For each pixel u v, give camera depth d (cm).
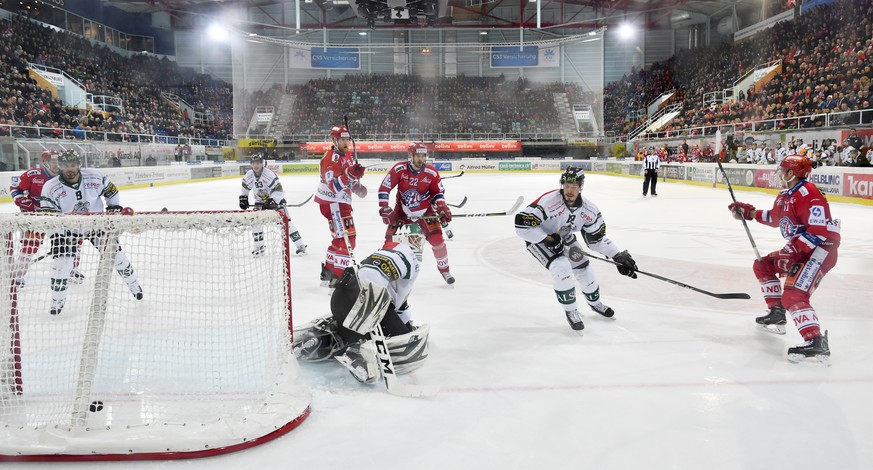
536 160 3425
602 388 331
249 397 291
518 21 4162
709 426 283
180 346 361
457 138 3662
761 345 406
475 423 287
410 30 4066
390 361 322
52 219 267
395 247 358
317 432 276
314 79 3881
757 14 3794
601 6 4162
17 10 3241
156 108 3628
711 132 2942
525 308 517
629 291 573
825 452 257
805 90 2519
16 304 278
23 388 288
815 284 376
